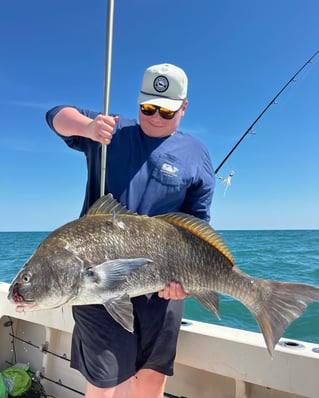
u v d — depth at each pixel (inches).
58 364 129.3
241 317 251.9
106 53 88.1
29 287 76.1
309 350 91.6
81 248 77.6
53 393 128.0
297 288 83.4
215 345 99.3
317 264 526.0
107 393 82.4
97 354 82.6
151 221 85.0
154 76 93.7
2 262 726.5
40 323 124.8
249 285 86.5
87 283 76.4
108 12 88.0
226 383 106.5
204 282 85.7
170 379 113.0
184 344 103.0
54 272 75.9
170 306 92.3
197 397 109.4
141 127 95.2
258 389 101.3
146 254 81.3
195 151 98.4
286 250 716.0
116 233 80.5
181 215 87.0
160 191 92.0
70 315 118.9
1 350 136.6
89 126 84.2
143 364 91.7
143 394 96.0
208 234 86.7
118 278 77.0
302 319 245.3
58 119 92.0
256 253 660.1
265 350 93.6
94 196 94.2
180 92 94.2
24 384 124.2
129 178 90.9
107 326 83.7
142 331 89.9
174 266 83.2
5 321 137.4
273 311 84.0
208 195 100.9
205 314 258.7
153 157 92.4
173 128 95.3
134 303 88.6
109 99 88.2
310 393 88.4
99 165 92.2
